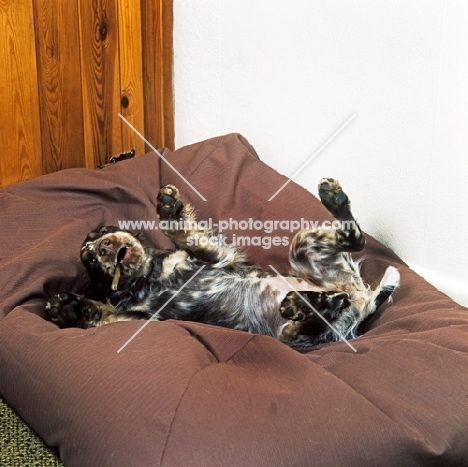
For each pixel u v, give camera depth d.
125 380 1.42
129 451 1.29
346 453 1.29
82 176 2.31
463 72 1.90
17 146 2.56
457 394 1.42
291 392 1.39
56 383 1.50
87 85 2.66
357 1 2.14
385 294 1.89
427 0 1.95
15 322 1.72
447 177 2.01
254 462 1.26
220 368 1.46
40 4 2.48
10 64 2.47
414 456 1.32
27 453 1.58
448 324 1.67
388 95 2.12
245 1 2.51
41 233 2.14
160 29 2.77
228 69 2.65
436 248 2.09
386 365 1.52
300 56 2.36
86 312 1.82
